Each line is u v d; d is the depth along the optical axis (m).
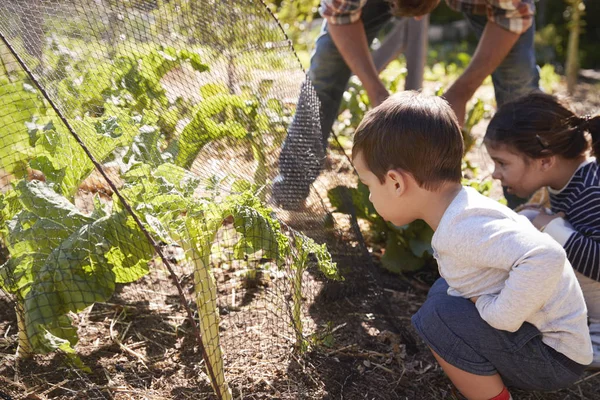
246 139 1.95
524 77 2.77
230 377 1.87
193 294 2.32
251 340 2.03
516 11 2.43
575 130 2.05
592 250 1.94
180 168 1.71
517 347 1.73
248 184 1.84
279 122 2.05
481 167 3.74
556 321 1.72
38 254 1.74
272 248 1.71
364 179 1.81
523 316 1.63
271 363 1.94
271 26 2.15
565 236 1.97
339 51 2.74
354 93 3.90
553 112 2.05
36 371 1.87
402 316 2.35
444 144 1.69
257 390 1.84
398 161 1.70
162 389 1.83
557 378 1.78
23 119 1.95
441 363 1.83
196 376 1.90
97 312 2.19
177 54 1.94
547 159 2.06
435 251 1.76
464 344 1.76
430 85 5.58
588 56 7.84
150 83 1.93
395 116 1.71
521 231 1.61
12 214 1.89
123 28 1.92
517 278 1.59
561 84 6.33
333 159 3.09
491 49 2.49
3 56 2.00
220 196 1.75
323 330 2.08
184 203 1.63
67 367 1.88
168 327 2.13
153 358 1.97
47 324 1.65
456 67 6.62
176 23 1.99
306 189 2.06
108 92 1.88
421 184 1.72
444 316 1.77
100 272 1.69
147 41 1.95
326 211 2.14
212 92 1.96
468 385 1.81
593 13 8.36
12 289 1.77
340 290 2.21
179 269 2.46
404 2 2.24
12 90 2.00
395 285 2.57
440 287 1.91
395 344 2.10
